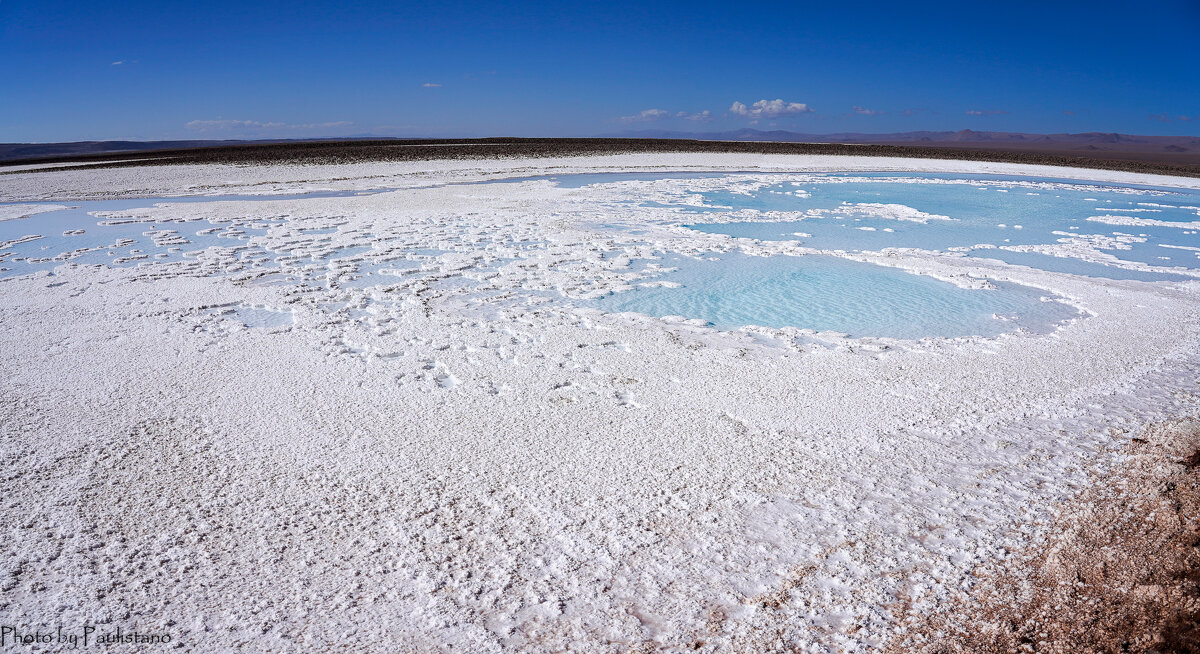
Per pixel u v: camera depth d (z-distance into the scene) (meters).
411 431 3.97
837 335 6.01
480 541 2.95
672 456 3.70
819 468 3.59
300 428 4.00
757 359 5.30
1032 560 2.82
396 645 2.36
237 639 2.38
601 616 2.51
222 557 2.83
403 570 2.76
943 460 3.68
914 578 2.72
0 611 2.50
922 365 5.16
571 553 2.88
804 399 4.49
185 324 6.05
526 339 5.72
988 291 7.66
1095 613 2.48
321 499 3.27
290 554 2.85
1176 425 4.08
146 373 4.84
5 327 5.87
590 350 5.46
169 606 2.54
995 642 2.36
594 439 3.89
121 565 2.77
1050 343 5.70
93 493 3.30
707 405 4.38
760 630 2.44
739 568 2.79
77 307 6.54
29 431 3.92
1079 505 3.23
